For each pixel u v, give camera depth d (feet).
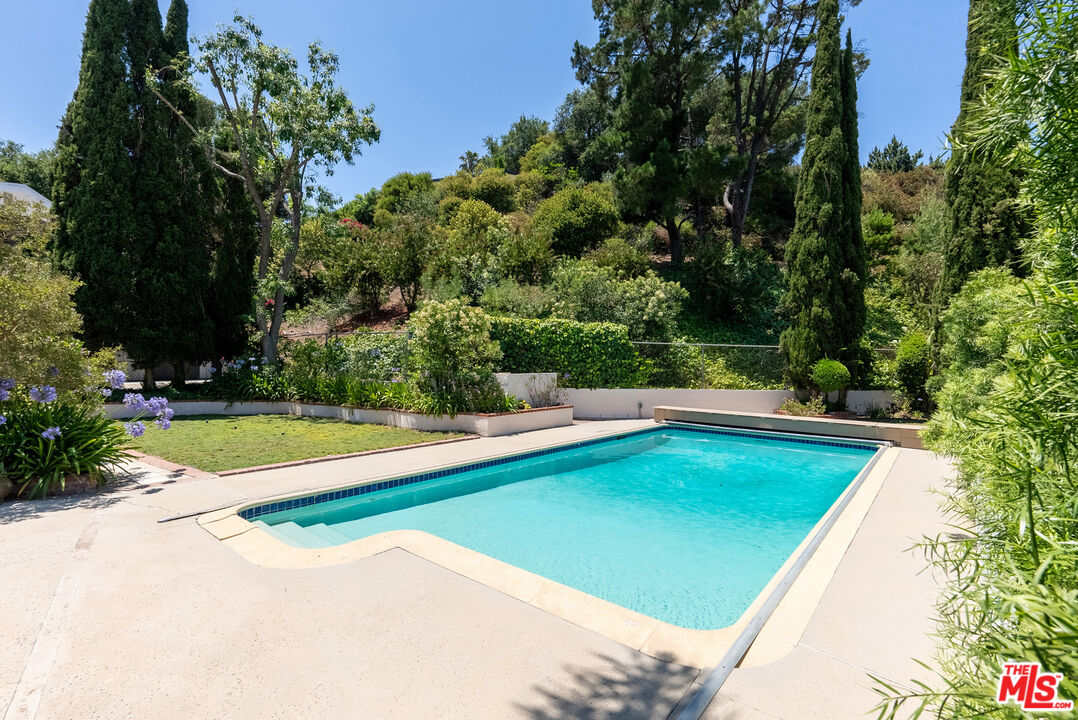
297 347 45.65
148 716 7.08
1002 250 29.12
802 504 22.79
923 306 60.75
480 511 21.39
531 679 8.04
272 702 7.41
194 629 9.46
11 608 10.13
